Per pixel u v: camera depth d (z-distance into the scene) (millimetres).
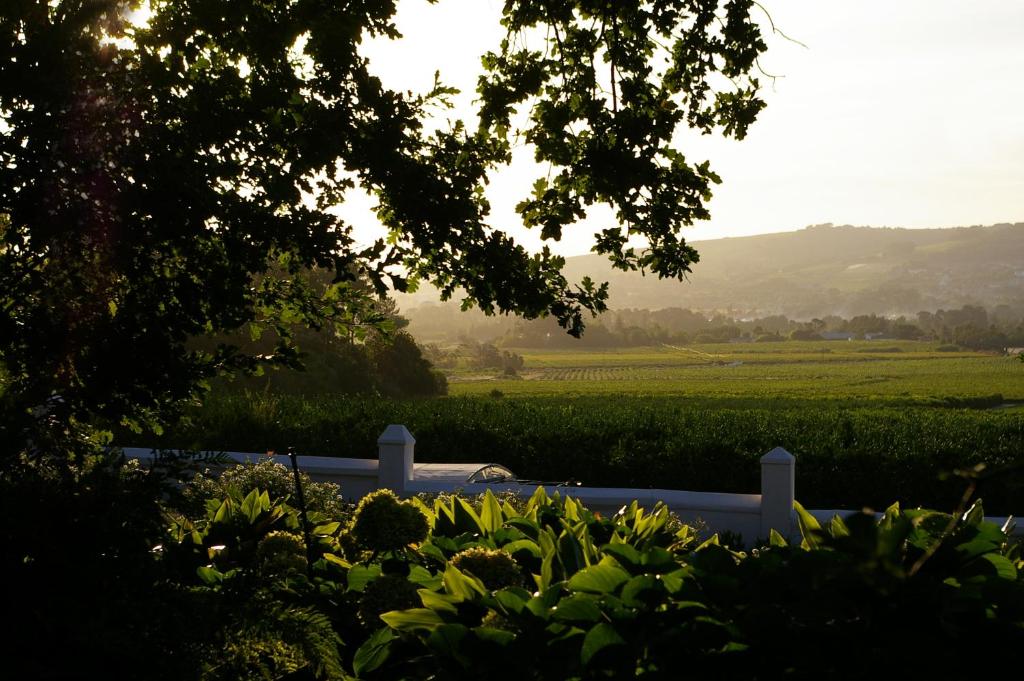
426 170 4559
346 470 12008
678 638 2730
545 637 2854
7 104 3896
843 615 2691
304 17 4234
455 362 155000
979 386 88438
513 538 3883
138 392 4070
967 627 2658
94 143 3857
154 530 3561
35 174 3809
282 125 4289
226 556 4109
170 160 3855
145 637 3244
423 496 10117
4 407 3637
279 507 4590
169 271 4254
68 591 3283
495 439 17922
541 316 4906
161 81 3906
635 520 4301
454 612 3068
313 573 4000
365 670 3271
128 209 3863
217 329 4438
